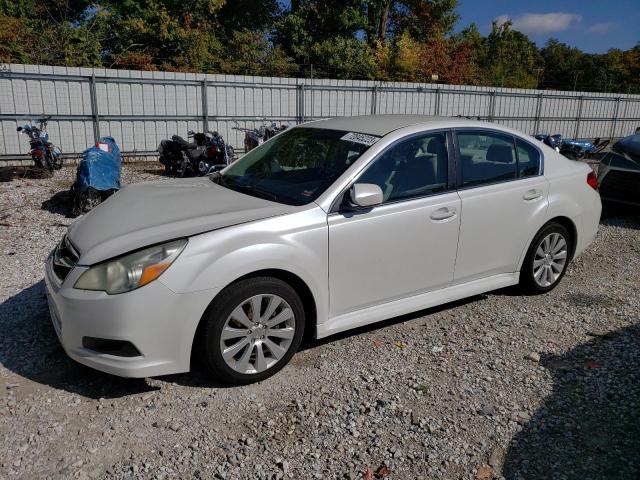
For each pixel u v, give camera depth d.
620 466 2.79
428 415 3.19
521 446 2.95
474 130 4.44
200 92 14.38
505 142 4.63
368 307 3.92
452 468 2.78
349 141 4.08
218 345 3.28
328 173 3.85
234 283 3.30
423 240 4.01
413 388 3.46
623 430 3.08
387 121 4.39
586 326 4.42
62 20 20.94
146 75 13.56
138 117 13.70
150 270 3.08
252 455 2.83
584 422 3.15
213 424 3.07
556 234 4.94
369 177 3.81
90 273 3.15
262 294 3.36
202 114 14.54
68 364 3.64
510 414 3.21
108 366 3.14
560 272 5.09
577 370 3.72
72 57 19.27
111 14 21.39
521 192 4.58
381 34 28.80
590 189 5.17
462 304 4.80
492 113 19.45
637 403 3.33
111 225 3.50
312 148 4.23
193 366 3.67
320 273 3.58
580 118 21.56
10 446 2.85
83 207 7.61
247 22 28.06
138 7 21.98
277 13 28.97
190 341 3.20
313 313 3.68
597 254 6.47
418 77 27.03
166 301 3.09
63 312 3.19
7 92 12.05
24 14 21.09
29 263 5.57
